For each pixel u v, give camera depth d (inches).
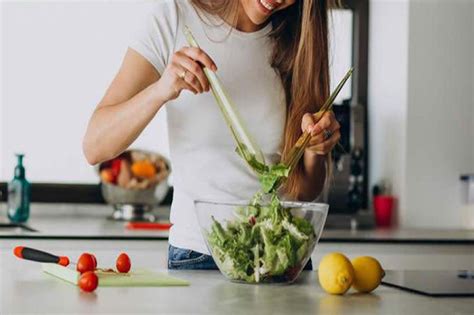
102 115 79.8
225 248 70.2
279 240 69.9
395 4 160.9
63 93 161.0
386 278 79.4
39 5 159.9
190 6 85.0
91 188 161.0
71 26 161.3
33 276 72.2
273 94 87.7
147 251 127.8
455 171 159.3
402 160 158.1
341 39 169.2
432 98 158.6
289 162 74.7
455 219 159.0
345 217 155.8
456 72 159.3
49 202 159.5
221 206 69.8
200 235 83.0
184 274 76.0
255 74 87.0
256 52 87.0
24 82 159.8
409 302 65.9
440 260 137.5
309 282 74.4
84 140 81.1
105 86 162.4
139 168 150.9
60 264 73.7
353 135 157.5
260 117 87.4
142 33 83.1
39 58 160.2
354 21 169.8
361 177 157.6
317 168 87.7
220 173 84.0
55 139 160.7
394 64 161.2
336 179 155.7
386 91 163.6
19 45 159.5
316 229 71.3
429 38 158.2
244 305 61.0
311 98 86.6
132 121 77.5
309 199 89.9
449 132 159.2
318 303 63.4
